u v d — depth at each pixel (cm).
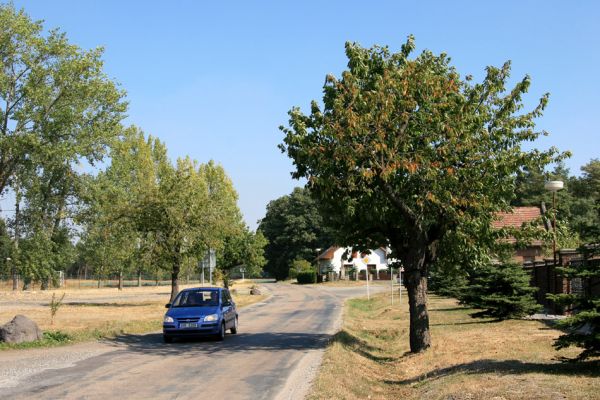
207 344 1648
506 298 2066
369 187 1423
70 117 3088
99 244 6231
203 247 3569
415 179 1433
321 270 9631
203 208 3569
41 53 3083
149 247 3522
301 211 10825
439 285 3694
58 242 3925
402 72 1395
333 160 1373
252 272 7081
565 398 754
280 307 3525
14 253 3572
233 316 1947
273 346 1600
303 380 1052
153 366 1220
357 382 1090
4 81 2956
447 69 1553
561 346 975
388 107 1316
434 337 1706
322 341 1728
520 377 918
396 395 1039
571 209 5709
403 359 1452
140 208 3478
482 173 1423
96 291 6234
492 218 1501
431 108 1406
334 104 1366
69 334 1728
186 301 1825
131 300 4394
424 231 1526
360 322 2506
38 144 2978
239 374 1123
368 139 1360
